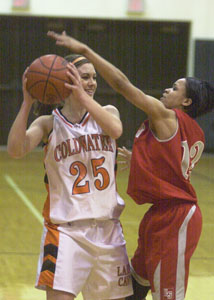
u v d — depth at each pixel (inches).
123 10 826.8
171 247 155.3
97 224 156.8
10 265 255.3
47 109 168.1
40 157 753.0
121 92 149.9
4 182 512.4
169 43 840.9
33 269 250.2
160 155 156.0
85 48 142.9
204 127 823.1
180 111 160.9
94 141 156.6
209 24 834.8
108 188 157.5
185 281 156.9
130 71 844.0
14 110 837.2
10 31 820.0
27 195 446.9
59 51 828.0
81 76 154.3
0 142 841.5
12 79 830.5
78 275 151.1
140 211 397.1
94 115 147.1
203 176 601.9
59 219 153.0
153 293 158.6
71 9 822.5
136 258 168.1
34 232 323.6
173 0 829.2
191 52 838.5
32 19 818.8
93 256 154.9
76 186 154.1
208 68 837.8
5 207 395.9
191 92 165.3
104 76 148.0
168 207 158.4
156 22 831.1
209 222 364.2
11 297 212.4
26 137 151.8
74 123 159.2
